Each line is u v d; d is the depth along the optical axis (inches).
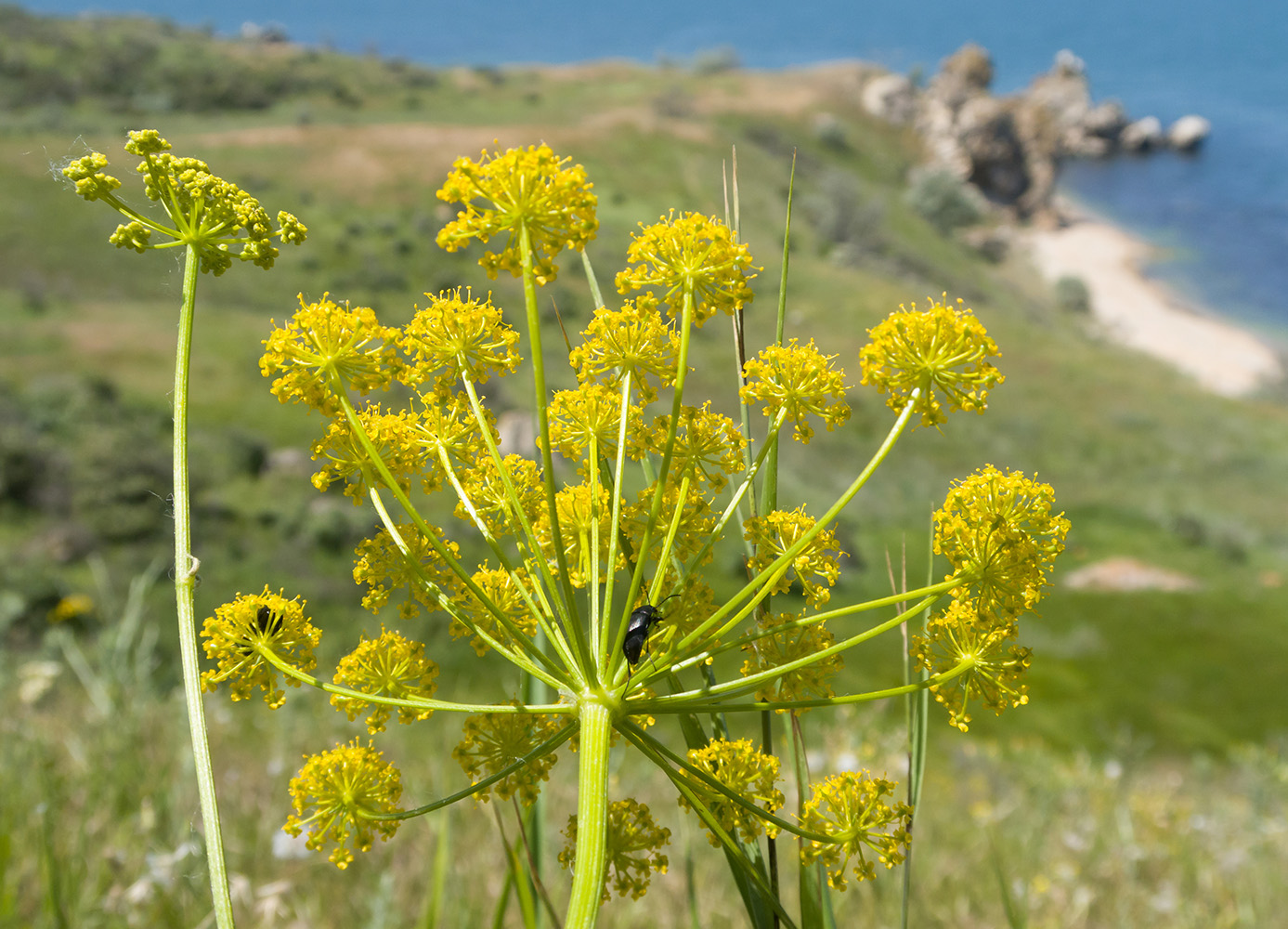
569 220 48.1
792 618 58.0
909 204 4736.7
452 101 5393.7
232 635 49.1
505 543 261.9
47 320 2039.9
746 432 60.8
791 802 154.9
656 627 55.8
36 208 2608.3
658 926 149.8
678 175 4060.0
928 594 52.2
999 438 2458.2
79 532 1091.9
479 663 839.1
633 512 59.6
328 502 1366.9
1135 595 1520.7
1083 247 4731.8
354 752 51.0
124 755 159.2
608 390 59.7
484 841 177.8
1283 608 1529.3
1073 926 199.6
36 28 4950.8
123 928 108.6
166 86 4687.5
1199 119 6628.9
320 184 3540.8
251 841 158.7
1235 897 241.9
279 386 53.8
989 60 5556.1
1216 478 2452.0
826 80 5782.5
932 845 256.5
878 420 2331.4
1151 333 3860.7
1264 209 5152.6
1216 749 1010.1
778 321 59.5
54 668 242.5
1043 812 306.7
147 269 2460.6
